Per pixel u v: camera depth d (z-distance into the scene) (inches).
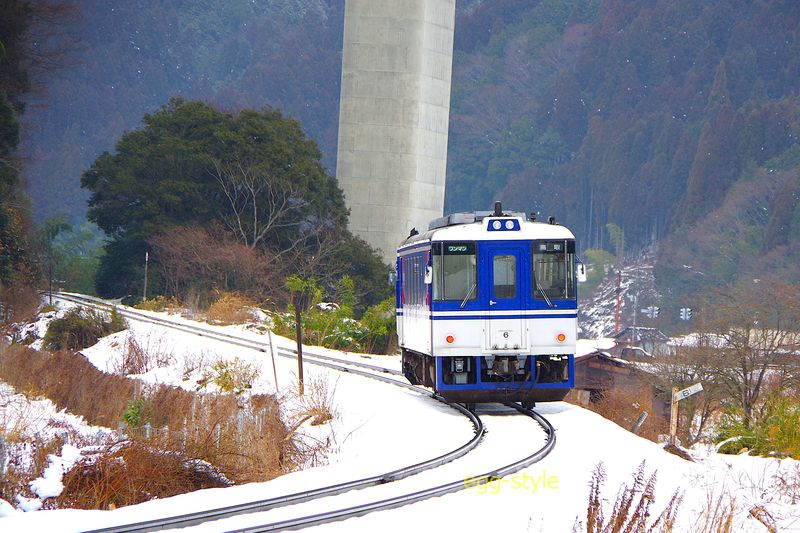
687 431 3346.5
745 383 4266.7
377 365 2893.7
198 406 1748.3
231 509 1008.9
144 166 6761.8
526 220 1930.4
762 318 4503.0
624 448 1497.3
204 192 6732.3
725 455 1962.4
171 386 2092.8
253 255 6127.0
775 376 4200.3
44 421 1695.4
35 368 2439.7
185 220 6565.0
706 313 4835.1
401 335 2247.8
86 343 3415.4
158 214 6486.2
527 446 1467.8
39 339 3518.7
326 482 1184.8
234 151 6712.6
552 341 1851.6
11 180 5241.1
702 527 1040.8
